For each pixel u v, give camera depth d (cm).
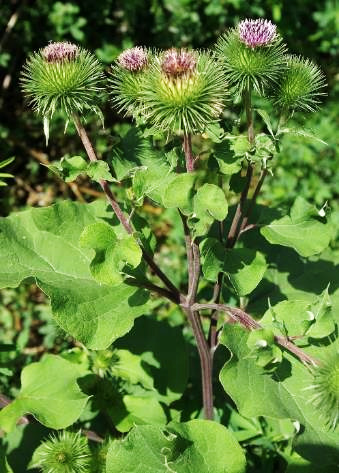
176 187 28
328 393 25
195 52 28
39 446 34
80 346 41
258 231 38
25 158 75
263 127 70
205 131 29
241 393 27
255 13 78
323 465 28
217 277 31
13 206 71
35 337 58
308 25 85
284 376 29
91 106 29
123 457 28
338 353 27
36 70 29
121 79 30
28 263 32
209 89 27
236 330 29
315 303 29
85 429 38
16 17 75
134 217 33
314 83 31
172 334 39
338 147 71
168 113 27
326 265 37
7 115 77
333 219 62
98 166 28
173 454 28
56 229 33
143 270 31
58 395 32
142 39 79
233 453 29
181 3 75
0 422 31
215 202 28
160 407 36
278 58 30
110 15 78
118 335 29
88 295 30
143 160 32
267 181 68
